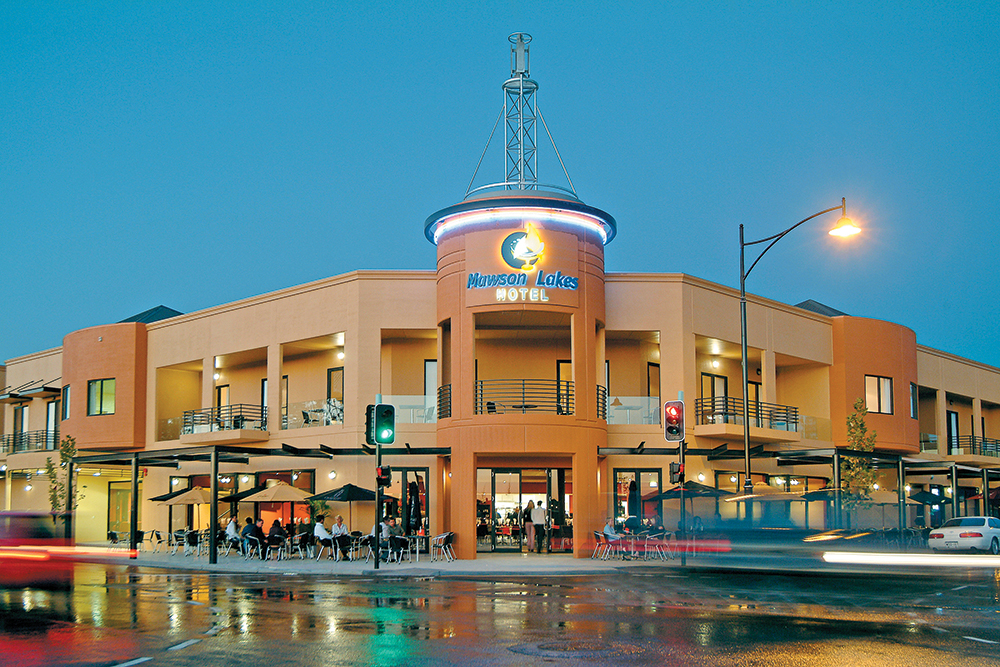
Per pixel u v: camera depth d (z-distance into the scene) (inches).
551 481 1181.1
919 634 471.8
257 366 1457.9
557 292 1123.3
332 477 1225.4
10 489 1820.9
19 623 520.4
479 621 524.1
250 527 1130.0
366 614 557.6
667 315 1240.8
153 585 768.9
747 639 456.1
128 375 1489.9
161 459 1269.7
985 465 1806.1
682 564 968.3
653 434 1220.5
